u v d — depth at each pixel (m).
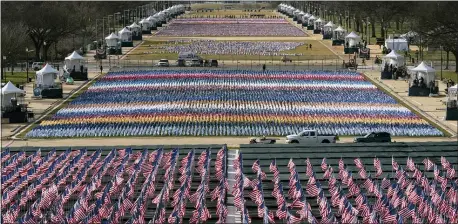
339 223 94.56
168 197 105.88
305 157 127.94
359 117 163.62
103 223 91.94
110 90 196.12
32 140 147.88
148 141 146.62
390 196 102.94
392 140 147.75
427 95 191.50
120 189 108.81
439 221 92.25
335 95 188.38
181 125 157.75
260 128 155.25
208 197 108.56
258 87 198.62
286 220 95.00
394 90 199.38
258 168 111.81
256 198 101.94
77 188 107.38
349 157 128.00
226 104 177.38
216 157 128.00
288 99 183.12
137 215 91.69
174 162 118.62
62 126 157.00
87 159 122.00
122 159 121.00
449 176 113.06
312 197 106.62
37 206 98.88
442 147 135.00
